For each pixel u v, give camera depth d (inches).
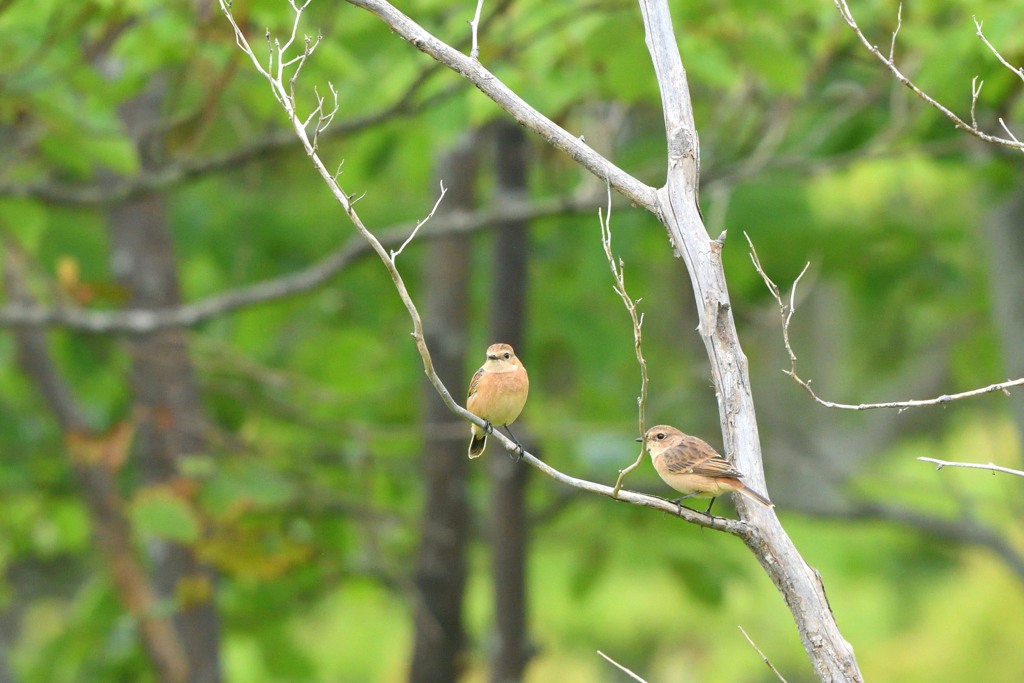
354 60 421.4
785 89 406.0
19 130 426.3
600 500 584.1
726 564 589.6
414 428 565.3
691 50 405.4
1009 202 524.1
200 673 561.9
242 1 347.9
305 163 668.1
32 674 591.2
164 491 435.8
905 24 426.6
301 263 647.8
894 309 665.6
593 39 370.6
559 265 677.9
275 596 584.7
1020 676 899.4
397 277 212.4
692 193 233.6
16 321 450.3
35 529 684.1
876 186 615.5
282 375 535.2
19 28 382.3
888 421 918.4
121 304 550.6
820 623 221.9
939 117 451.5
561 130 232.5
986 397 737.0
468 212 557.9
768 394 916.6
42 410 633.0
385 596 725.3
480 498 682.8
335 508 532.1
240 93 423.8
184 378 551.2
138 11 351.3
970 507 683.4
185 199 631.2
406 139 517.7
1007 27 355.9
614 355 655.1
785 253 595.8
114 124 408.8
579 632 903.1
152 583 564.7
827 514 642.8
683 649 933.8
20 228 455.2
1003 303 532.7
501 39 404.8
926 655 923.4
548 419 683.4
